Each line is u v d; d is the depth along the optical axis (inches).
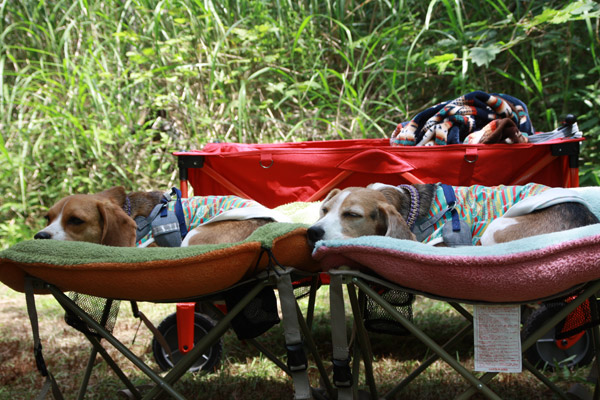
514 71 233.8
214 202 118.6
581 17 191.8
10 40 268.5
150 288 73.2
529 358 108.7
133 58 232.1
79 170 240.2
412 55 238.4
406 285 73.5
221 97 242.7
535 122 227.8
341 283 73.0
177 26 250.5
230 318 76.3
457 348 123.0
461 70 230.8
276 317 80.7
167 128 252.4
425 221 106.0
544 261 68.2
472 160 116.3
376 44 233.8
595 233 70.1
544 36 215.6
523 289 69.4
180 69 227.9
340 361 73.4
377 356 120.6
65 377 113.2
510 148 115.4
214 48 245.1
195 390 104.4
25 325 150.3
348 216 100.8
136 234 116.3
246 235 112.1
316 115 237.3
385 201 104.5
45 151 241.4
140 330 143.0
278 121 234.1
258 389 104.9
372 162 119.7
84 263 71.0
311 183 123.7
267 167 123.6
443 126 124.7
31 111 246.2
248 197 126.2
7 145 245.1
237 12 254.4
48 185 244.1
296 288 99.5
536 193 104.4
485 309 72.9
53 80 256.7
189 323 110.1
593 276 71.0
